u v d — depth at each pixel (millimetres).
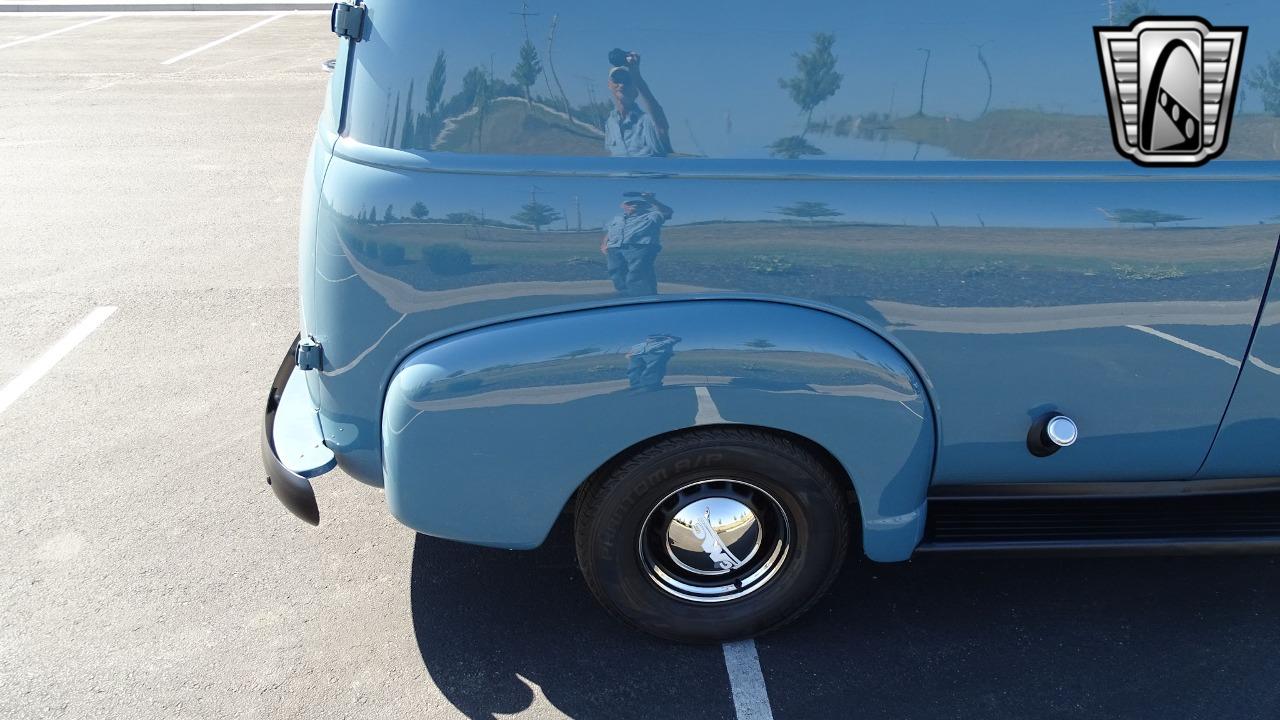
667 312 2543
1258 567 3393
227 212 7293
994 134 2527
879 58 2477
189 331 5352
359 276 2570
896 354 2635
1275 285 2643
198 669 3041
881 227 2537
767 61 2463
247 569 3486
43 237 6742
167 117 10211
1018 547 2857
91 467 4105
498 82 2455
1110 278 2607
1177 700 2857
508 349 2541
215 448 4242
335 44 14703
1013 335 2645
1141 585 3314
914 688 2918
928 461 2771
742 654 3055
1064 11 2492
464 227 2498
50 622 3240
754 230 2520
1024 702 2861
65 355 5070
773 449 2717
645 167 2484
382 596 3342
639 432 2609
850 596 3283
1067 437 2670
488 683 2971
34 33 15672
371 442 2768
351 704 2906
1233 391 2760
